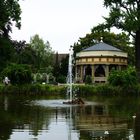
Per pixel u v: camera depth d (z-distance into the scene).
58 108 31.36
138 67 65.94
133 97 48.31
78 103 36.03
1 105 33.66
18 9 62.44
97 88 53.78
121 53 75.69
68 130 19.84
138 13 64.38
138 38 66.44
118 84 55.09
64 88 53.19
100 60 74.12
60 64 92.19
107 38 99.88
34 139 17.55
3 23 60.94
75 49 99.75
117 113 27.89
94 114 27.12
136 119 24.38
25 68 55.50
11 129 20.02
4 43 62.91
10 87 53.53
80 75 77.25
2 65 62.50
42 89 53.09
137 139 17.56
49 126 21.12
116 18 65.69
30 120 23.48
